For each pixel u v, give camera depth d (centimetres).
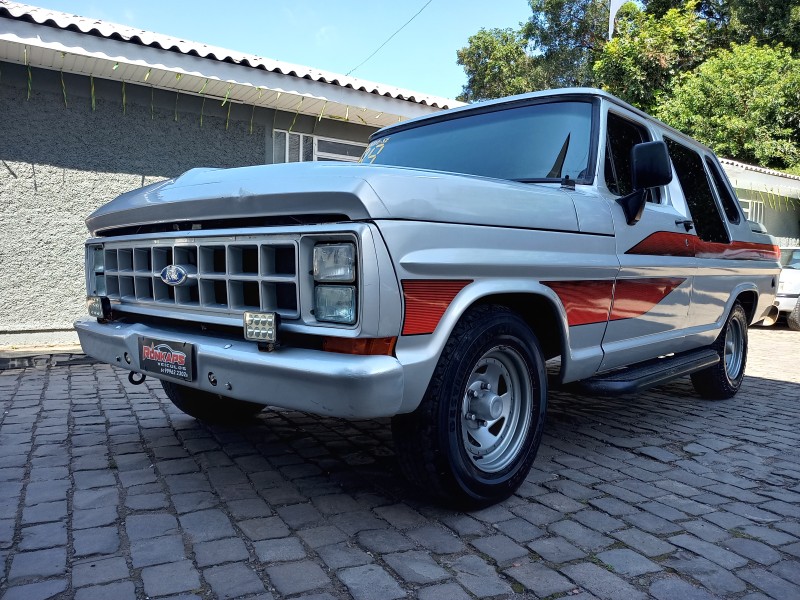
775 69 1800
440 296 245
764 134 1752
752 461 364
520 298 294
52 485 297
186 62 673
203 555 230
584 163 343
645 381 355
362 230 220
